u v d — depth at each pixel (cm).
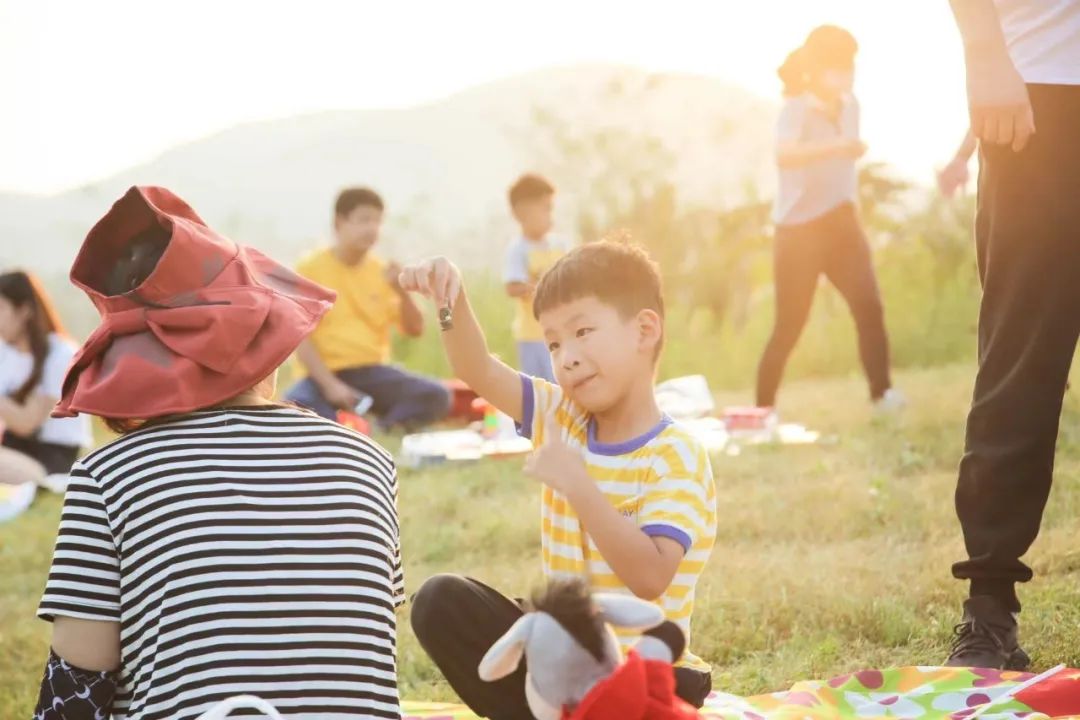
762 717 285
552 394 267
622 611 201
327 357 791
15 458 672
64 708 216
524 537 500
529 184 795
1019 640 339
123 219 239
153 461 216
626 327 246
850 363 1087
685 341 1167
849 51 743
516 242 803
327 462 222
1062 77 312
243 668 204
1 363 702
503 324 1151
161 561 209
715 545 460
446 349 267
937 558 412
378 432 796
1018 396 317
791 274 746
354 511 219
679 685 245
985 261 326
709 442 664
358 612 213
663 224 1390
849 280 738
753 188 1389
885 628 356
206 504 212
